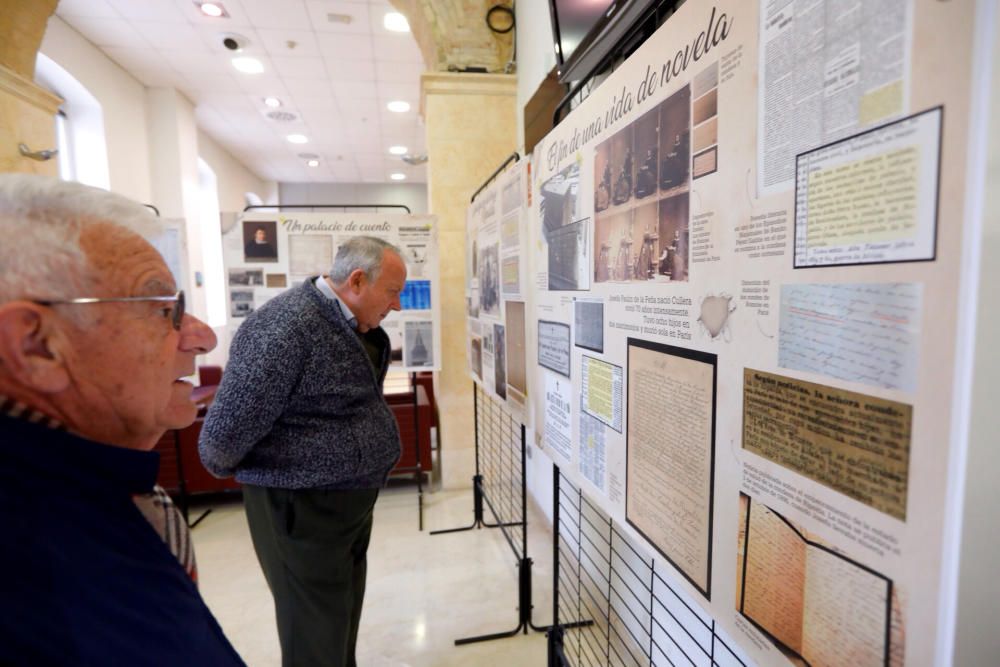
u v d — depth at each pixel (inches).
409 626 77.8
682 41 29.7
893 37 17.0
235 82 197.5
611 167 39.6
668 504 33.4
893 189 17.3
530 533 106.8
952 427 15.9
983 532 16.1
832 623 20.7
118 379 20.0
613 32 49.8
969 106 14.9
